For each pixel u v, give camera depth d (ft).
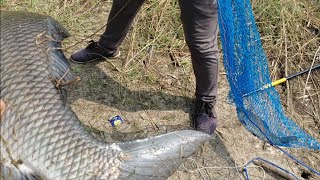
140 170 4.15
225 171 5.22
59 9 6.56
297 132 5.44
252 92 5.47
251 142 5.54
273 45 6.63
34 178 3.90
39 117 4.08
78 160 4.05
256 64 5.41
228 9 4.66
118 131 5.41
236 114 5.78
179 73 6.13
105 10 6.77
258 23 6.77
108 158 4.12
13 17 4.59
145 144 4.25
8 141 3.95
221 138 5.50
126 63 6.07
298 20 6.97
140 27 6.49
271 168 5.28
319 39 6.84
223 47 4.86
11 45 4.32
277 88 6.24
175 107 5.75
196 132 4.46
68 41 6.26
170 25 6.61
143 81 5.94
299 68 6.48
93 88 5.76
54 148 4.02
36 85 4.18
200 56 4.88
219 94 5.98
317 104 6.12
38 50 4.36
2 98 4.07
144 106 5.70
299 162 5.40
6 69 4.19
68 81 4.37
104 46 5.89
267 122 5.46
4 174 3.84
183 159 4.33
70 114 4.18
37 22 4.58
